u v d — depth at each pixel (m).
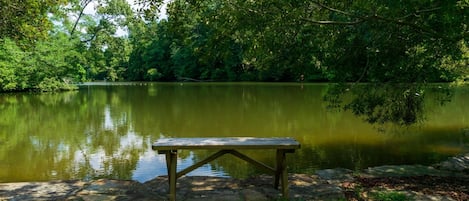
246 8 5.09
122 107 18.23
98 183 5.03
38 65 29.47
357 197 4.47
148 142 9.84
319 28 5.53
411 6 4.44
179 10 5.57
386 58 5.79
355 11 5.19
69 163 7.78
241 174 6.79
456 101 18.03
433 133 10.39
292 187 4.79
